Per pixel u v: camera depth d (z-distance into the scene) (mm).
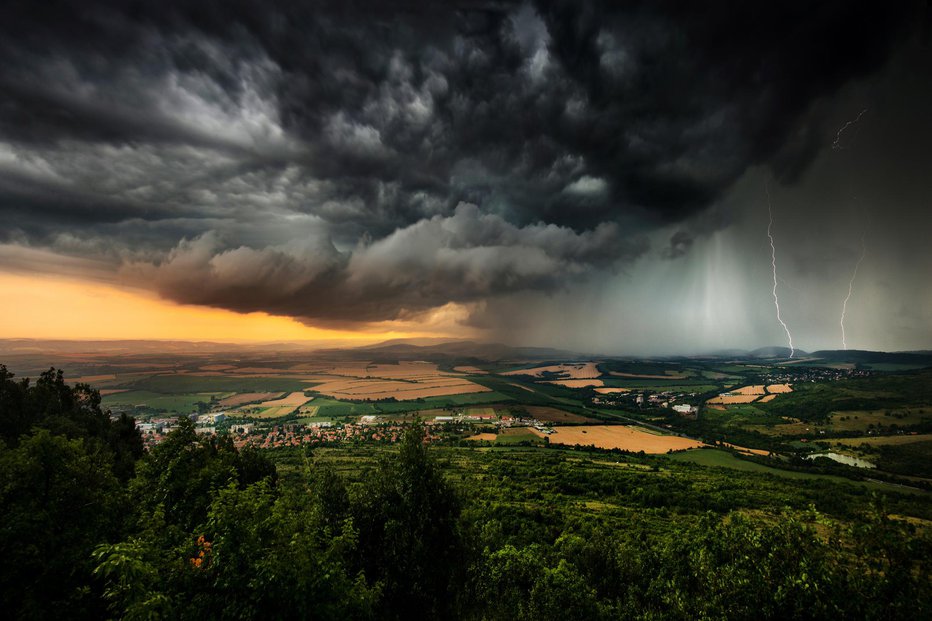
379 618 20234
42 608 18500
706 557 18422
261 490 19062
